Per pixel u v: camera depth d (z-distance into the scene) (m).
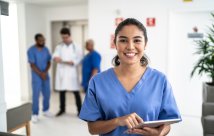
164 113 1.19
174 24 3.92
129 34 1.10
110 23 4.16
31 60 3.78
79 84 4.07
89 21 4.32
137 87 1.18
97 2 4.22
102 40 4.25
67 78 3.95
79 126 3.48
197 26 3.82
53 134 3.17
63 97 4.07
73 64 3.94
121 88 1.19
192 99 3.99
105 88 1.20
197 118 3.89
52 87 6.10
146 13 3.93
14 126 2.43
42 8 5.73
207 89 2.87
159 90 1.20
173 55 3.99
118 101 1.15
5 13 1.91
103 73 1.25
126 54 1.13
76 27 5.93
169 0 3.79
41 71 3.87
